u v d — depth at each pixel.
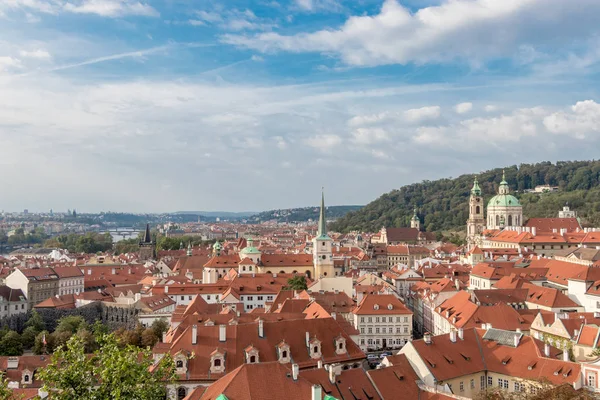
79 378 73.81
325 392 102.75
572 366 116.75
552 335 156.62
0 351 199.38
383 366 122.00
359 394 106.44
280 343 128.88
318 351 132.25
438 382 117.06
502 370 125.06
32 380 136.88
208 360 123.12
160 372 78.94
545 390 103.94
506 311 178.75
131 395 72.19
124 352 77.00
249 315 170.88
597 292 195.88
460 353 128.25
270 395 95.44
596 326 141.75
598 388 110.25
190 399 101.19
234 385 95.75
